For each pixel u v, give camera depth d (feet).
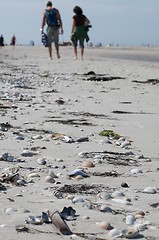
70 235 11.41
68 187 15.29
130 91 44.47
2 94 39.32
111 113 31.89
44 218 12.14
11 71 62.44
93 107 34.35
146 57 128.47
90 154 20.30
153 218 12.70
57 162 18.71
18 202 13.69
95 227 11.93
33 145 21.63
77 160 19.17
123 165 18.58
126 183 15.93
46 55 112.98
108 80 53.57
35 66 72.49
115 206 13.65
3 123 26.50
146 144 22.72
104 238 11.28
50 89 44.16
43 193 14.67
